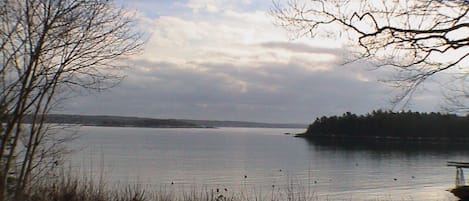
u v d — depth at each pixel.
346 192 43.31
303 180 52.78
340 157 94.19
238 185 43.84
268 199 26.36
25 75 7.57
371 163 80.62
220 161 81.56
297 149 123.31
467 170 52.88
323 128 182.25
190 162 76.44
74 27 8.01
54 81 8.10
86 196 11.50
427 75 7.38
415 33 7.02
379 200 37.62
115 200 12.67
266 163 79.25
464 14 6.64
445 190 42.66
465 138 102.12
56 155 9.52
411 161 84.31
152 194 16.22
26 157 8.49
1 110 7.42
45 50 7.84
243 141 192.88
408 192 43.44
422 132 103.88
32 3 7.55
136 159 74.88
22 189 8.45
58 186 10.55
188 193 21.39
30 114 8.34
